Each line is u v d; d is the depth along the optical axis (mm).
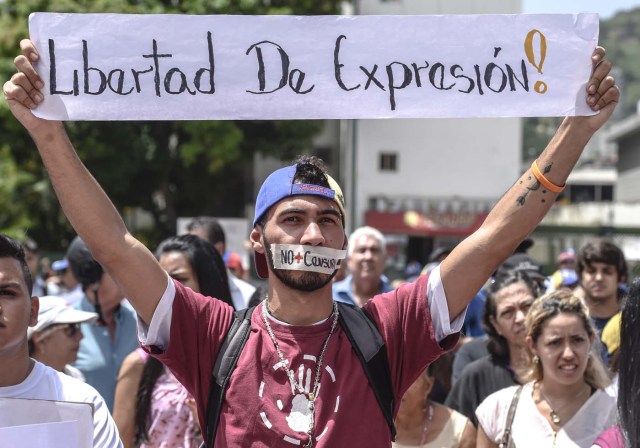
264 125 25484
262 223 2643
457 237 29531
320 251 2523
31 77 2525
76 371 4297
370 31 2625
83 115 2566
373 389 2516
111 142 23812
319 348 2545
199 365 2607
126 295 2580
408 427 4023
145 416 3934
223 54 2611
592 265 5762
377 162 30031
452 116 2629
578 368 3752
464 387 4617
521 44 2625
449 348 2637
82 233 2518
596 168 48969
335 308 2654
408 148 30141
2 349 2727
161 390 3947
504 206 2590
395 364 2611
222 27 2607
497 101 2629
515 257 5938
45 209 26594
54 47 2564
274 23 2611
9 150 25703
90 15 2572
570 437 3752
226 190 29391
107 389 5008
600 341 4250
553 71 2617
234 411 2477
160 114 2600
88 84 2572
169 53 2600
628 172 35750
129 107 2590
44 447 2473
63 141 2545
